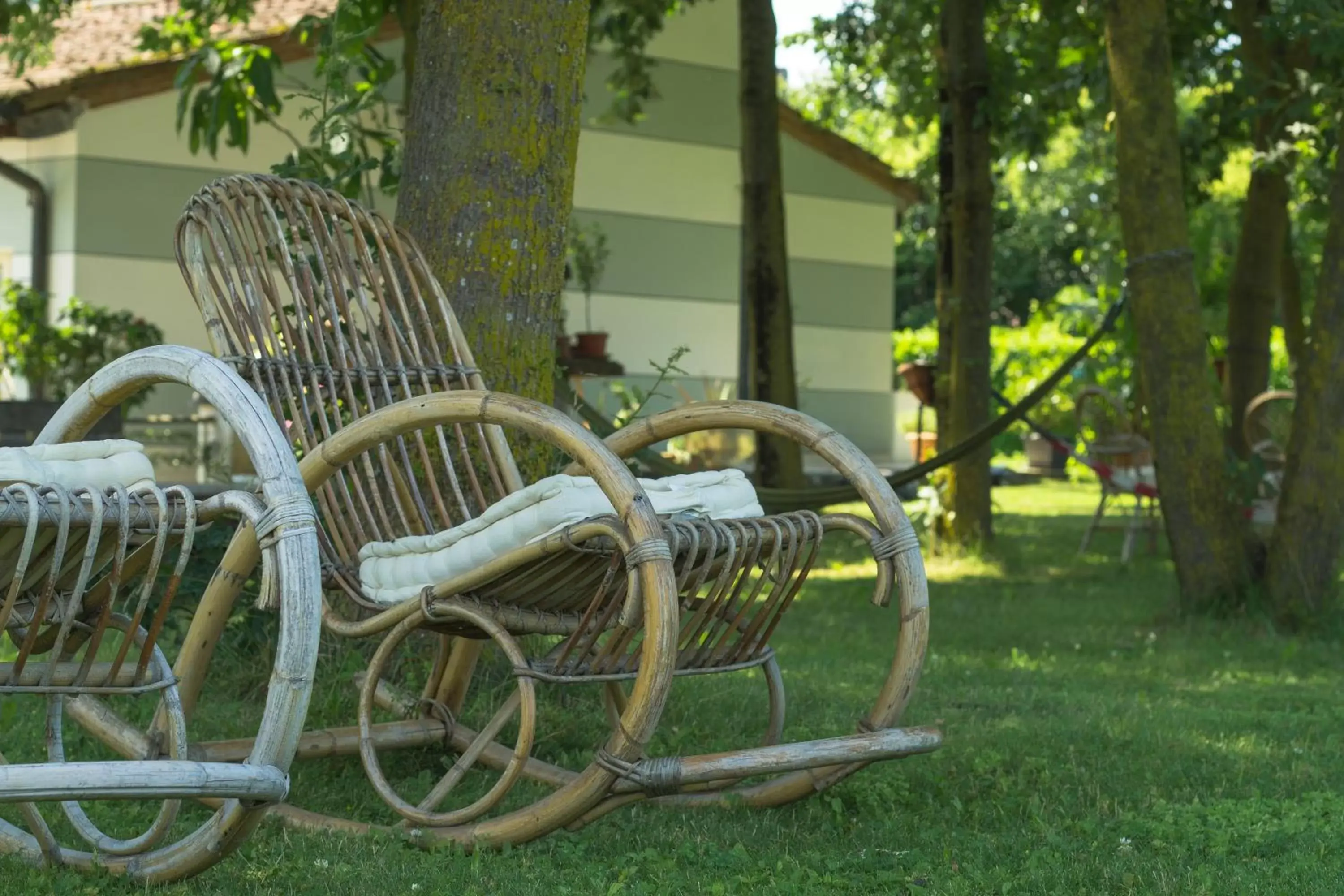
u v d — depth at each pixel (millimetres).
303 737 3459
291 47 13438
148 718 4105
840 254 18547
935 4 11016
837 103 17734
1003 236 35875
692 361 17078
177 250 3619
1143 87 6871
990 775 3648
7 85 13648
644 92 10953
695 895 2629
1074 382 16719
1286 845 3016
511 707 3080
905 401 19656
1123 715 4598
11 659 5242
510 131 4535
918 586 3170
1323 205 8867
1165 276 6934
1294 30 7480
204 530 4613
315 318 3736
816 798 3400
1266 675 5723
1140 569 9852
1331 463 6773
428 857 2859
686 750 3965
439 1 4605
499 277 4516
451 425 4137
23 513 2174
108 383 2746
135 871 2611
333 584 3211
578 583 2998
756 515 3375
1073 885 2734
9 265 13641
